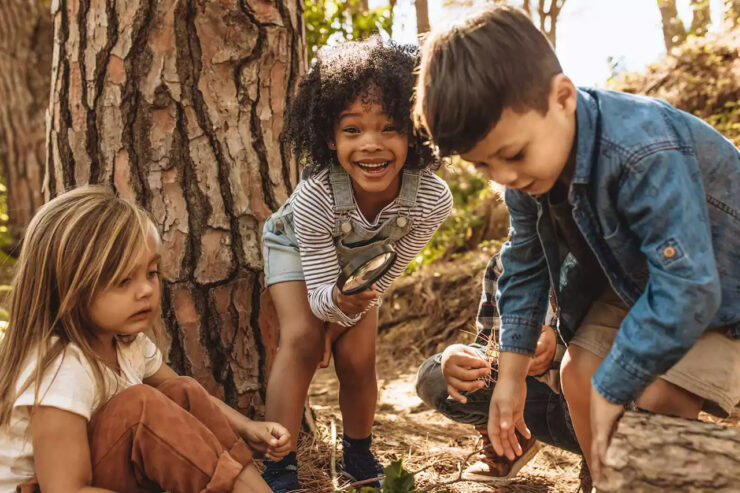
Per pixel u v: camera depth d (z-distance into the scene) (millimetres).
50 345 1745
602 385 1510
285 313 2320
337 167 2240
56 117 2607
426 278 5359
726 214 1604
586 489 2123
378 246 2018
